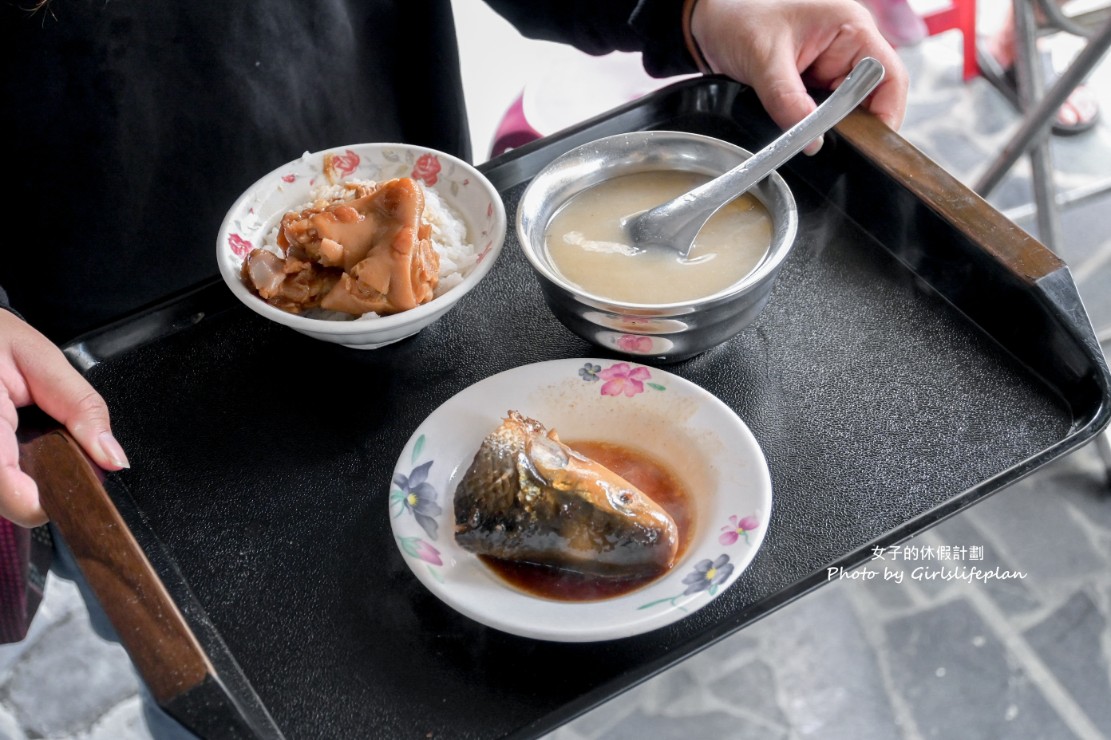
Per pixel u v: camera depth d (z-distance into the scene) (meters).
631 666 0.86
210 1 1.31
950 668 1.87
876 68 1.13
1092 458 2.12
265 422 1.09
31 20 1.23
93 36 1.26
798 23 1.33
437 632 0.89
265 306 1.06
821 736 1.81
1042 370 1.06
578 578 0.90
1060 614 1.92
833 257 1.21
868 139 1.24
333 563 0.96
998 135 2.75
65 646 2.00
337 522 0.99
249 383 1.14
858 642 1.92
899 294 1.16
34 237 1.41
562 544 0.89
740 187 1.06
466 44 2.17
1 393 1.01
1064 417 1.02
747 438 0.95
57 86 1.28
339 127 1.54
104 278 1.46
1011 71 2.75
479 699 0.85
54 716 1.91
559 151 1.37
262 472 1.04
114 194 1.38
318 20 1.43
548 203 1.12
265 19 1.37
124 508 1.01
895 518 0.95
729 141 1.38
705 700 1.87
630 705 1.86
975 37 2.76
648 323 1.00
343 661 0.88
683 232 1.07
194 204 1.44
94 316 1.50
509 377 1.04
